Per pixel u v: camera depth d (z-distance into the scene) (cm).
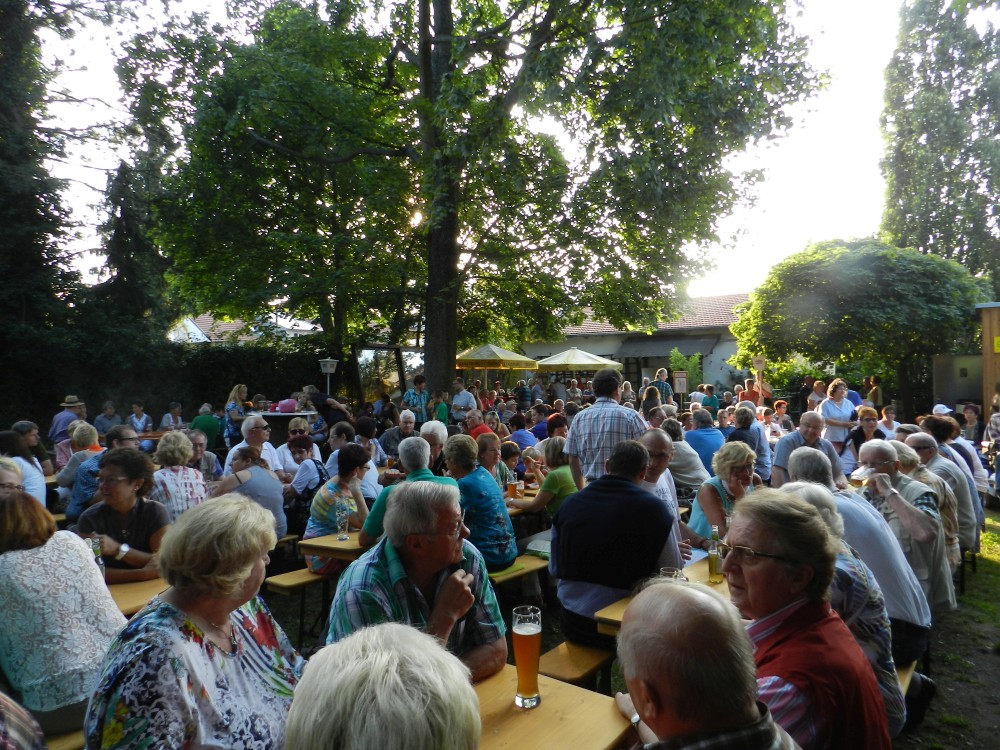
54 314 1841
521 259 1638
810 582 189
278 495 556
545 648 482
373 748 100
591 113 1299
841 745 167
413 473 461
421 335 2011
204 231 1611
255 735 173
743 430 712
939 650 483
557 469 571
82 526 367
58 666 236
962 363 1883
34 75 1869
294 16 1547
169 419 1522
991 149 2572
